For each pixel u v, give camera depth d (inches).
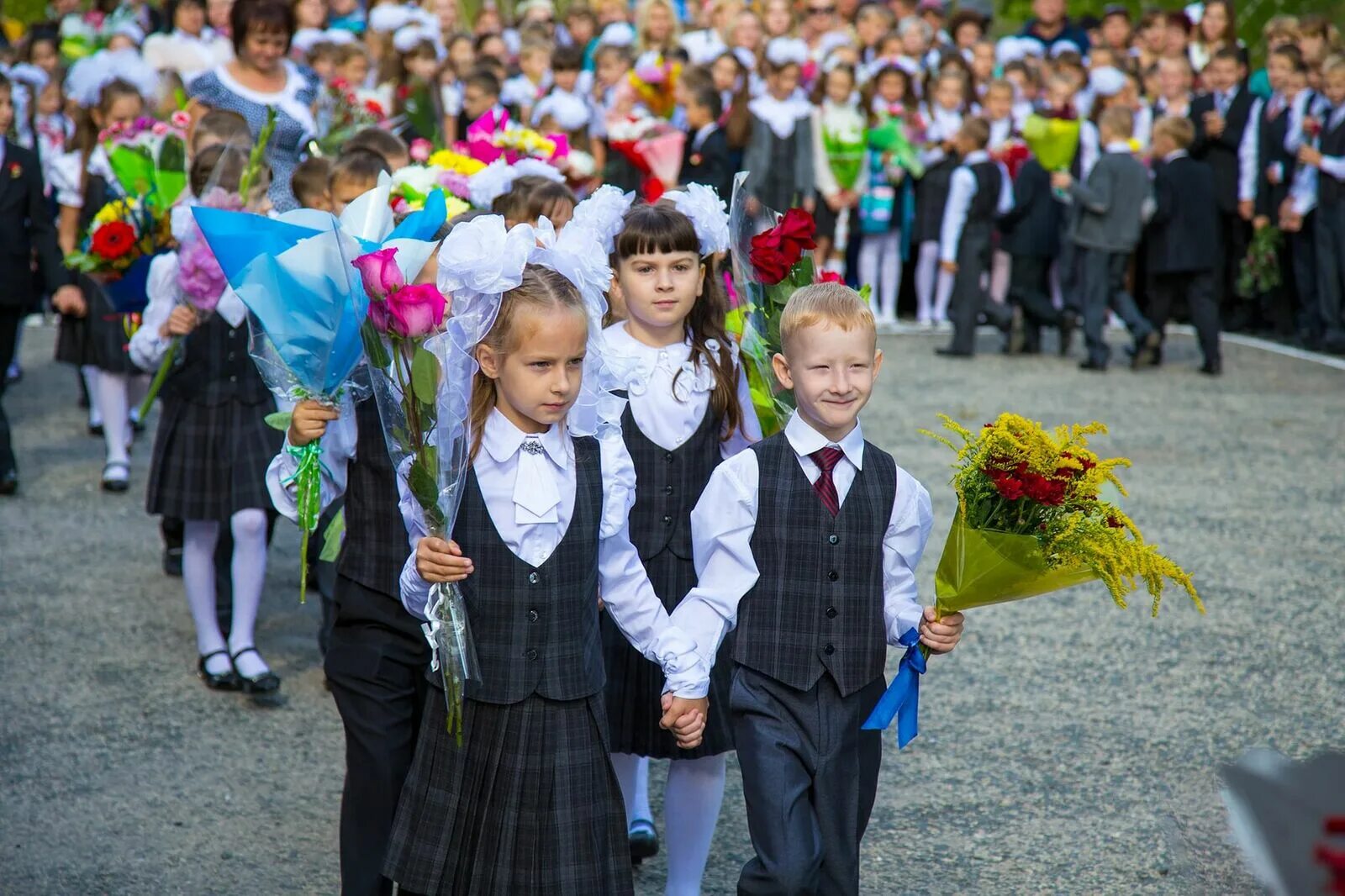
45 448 408.5
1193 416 448.8
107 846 187.8
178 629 273.3
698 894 169.0
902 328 613.9
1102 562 135.7
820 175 579.5
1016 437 138.5
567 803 139.6
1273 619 276.2
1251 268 584.1
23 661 253.9
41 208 362.6
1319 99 552.4
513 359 138.3
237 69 310.0
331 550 174.2
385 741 158.1
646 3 640.4
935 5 712.4
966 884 178.1
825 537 148.8
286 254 152.7
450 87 565.3
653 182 389.7
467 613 140.6
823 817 145.8
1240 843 70.9
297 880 180.1
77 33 624.7
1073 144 527.2
